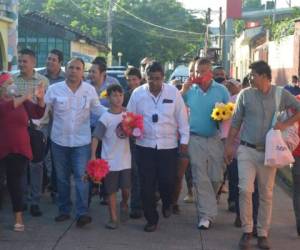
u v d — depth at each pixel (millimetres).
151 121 7609
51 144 7973
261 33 30203
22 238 7273
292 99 6992
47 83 8281
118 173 7793
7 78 7352
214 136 7922
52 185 8914
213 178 7957
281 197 10047
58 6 50375
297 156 7547
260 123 6945
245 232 7051
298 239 7590
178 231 7773
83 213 7723
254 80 6938
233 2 32312
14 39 21594
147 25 54469
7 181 7496
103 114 7730
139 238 7430
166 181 7742
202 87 7957
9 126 7289
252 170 7016
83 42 33562
